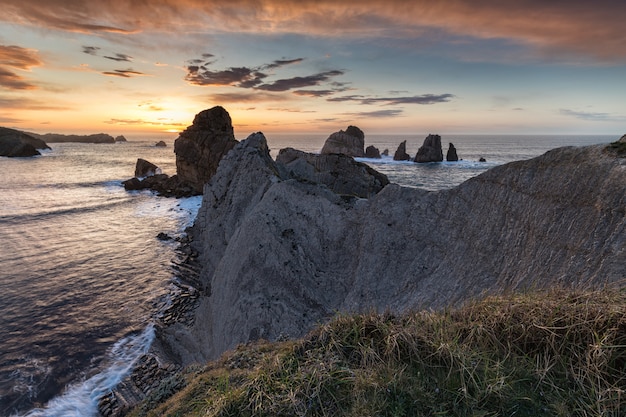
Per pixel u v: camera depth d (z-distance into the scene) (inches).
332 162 1985.7
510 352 220.5
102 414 744.3
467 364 212.4
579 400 184.4
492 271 633.0
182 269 1582.2
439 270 734.5
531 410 185.3
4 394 799.7
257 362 317.1
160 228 2262.6
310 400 212.4
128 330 1085.1
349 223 950.4
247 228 984.3
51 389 820.0
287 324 759.7
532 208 611.2
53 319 1133.1
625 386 182.5
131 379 854.5
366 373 222.7
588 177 543.8
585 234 508.7
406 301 722.2
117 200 3095.5
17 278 1427.2
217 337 832.9
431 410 192.1
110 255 1744.6
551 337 215.9
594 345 197.8
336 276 879.1
